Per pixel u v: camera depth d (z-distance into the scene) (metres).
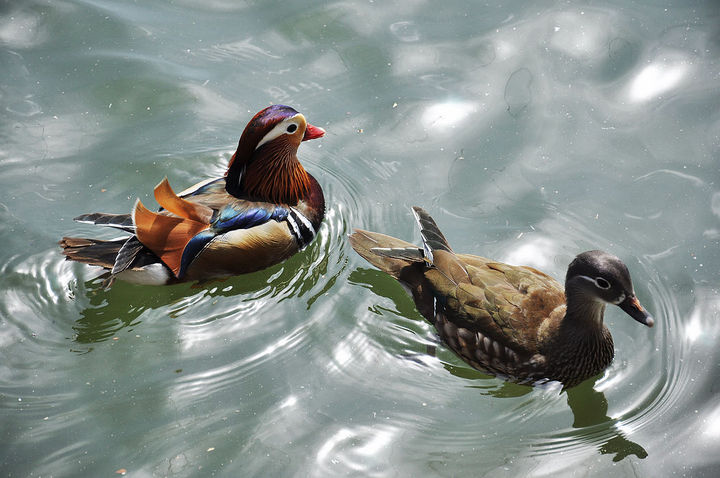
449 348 11.31
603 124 14.03
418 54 15.56
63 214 12.81
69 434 10.01
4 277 11.91
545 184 13.22
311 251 13.09
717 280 11.58
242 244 12.03
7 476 9.51
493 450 9.92
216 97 14.89
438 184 13.42
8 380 10.68
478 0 16.62
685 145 13.54
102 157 13.82
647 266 11.87
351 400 10.55
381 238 12.21
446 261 11.31
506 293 10.80
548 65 15.07
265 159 12.69
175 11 16.70
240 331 11.58
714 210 12.49
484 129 14.19
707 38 15.12
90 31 16.00
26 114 14.41
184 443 9.94
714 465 9.49
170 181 13.56
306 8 16.69
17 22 16.06
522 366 10.66
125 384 10.71
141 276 11.86
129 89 14.97
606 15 15.83
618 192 12.97
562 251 12.21
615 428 10.13
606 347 10.71
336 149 14.16
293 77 15.29
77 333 11.41
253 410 10.38
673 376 10.59
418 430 10.17
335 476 9.57
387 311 11.88
